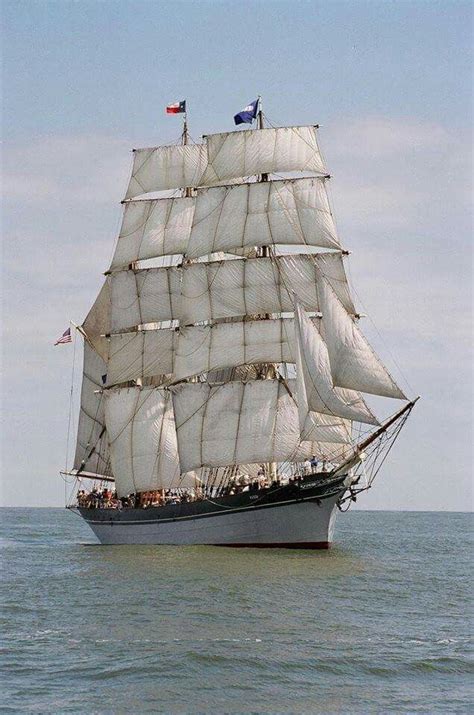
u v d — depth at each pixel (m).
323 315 95.44
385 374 93.31
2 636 57.59
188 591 74.12
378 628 60.91
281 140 109.00
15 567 93.44
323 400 96.25
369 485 98.50
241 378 112.12
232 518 104.19
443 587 79.56
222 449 108.94
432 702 46.06
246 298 108.19
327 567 89.06
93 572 87.06
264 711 44.69
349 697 46.66
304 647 55.16
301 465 106.94
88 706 44.91
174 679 48.81
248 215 108.25
